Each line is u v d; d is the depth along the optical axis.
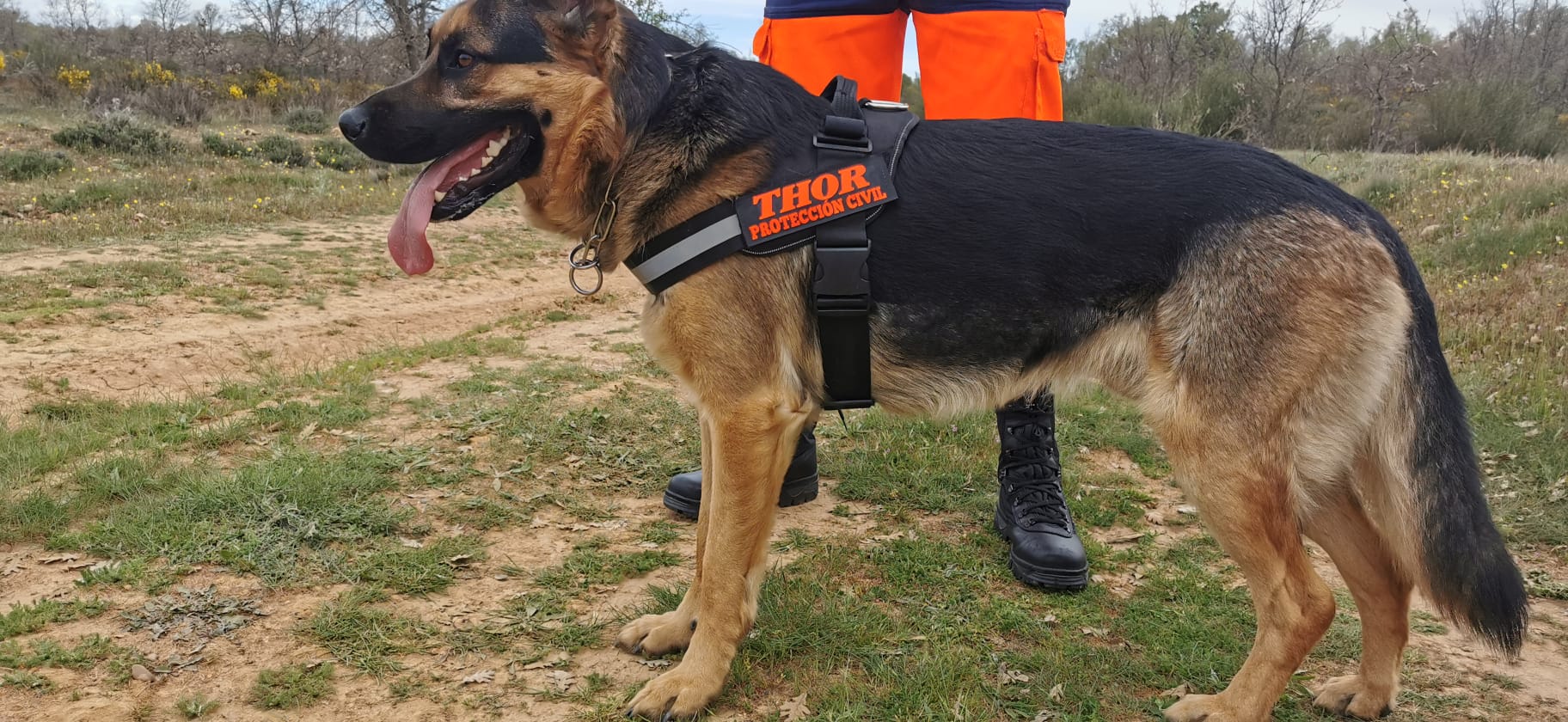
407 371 6.19
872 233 2.69
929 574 3.54
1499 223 9.59
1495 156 17.33
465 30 2.74
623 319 8.63
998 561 3.69
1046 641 3.11
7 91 20.69
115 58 28.23
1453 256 8.95
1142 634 3.15
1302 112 22.31
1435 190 11.50
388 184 16.20
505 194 15.98
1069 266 2.67
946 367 2.80
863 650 2.99
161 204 12.64
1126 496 4.41
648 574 3.50
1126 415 5.51
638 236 2.74
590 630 3.07
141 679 2.69
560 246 12.56
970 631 3.14
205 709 2.56
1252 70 23.19
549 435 4.78
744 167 2.69
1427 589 2.63
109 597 3.10
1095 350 2.75
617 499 4.18
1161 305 2.65
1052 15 3.60
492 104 2.75
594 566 3.48
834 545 3.73
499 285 10.14
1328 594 2.64
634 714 2.64
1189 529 4.10
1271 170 2.70
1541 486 4.48
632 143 2.73
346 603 3.10
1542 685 2.96
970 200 2.70
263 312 7.91
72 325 6.88
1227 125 22.16
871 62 3.77
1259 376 2.56
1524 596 2.53
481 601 3.22
